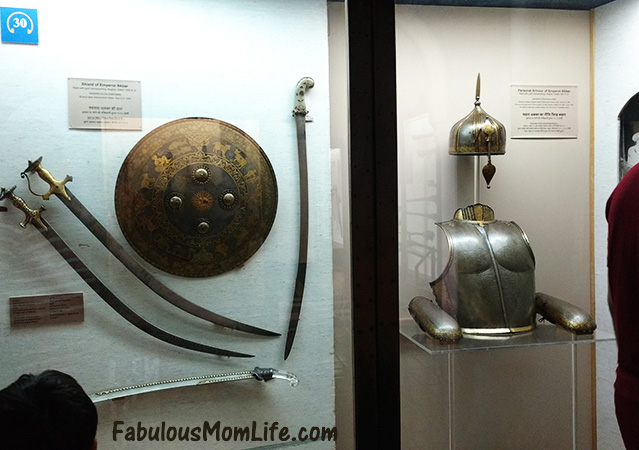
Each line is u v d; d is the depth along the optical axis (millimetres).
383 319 2047
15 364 2205
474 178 2457
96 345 2289
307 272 2389
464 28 2412
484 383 2492
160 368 2357
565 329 2281
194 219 2365
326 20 2312
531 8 2479
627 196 1673
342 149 2156
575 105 2535
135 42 2275
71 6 2211
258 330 2422
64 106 2215
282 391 2410
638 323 1677
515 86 2498
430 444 2393
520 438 2537
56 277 2238
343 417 2250
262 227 2400
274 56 2371
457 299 2295
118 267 2303
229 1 2348
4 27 2145
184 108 2334
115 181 2281
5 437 983
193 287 2381
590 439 2543
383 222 2033
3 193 2170
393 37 2021
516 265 2355
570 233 2547
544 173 2537
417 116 2348
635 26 2350
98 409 2291
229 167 2385
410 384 2334
